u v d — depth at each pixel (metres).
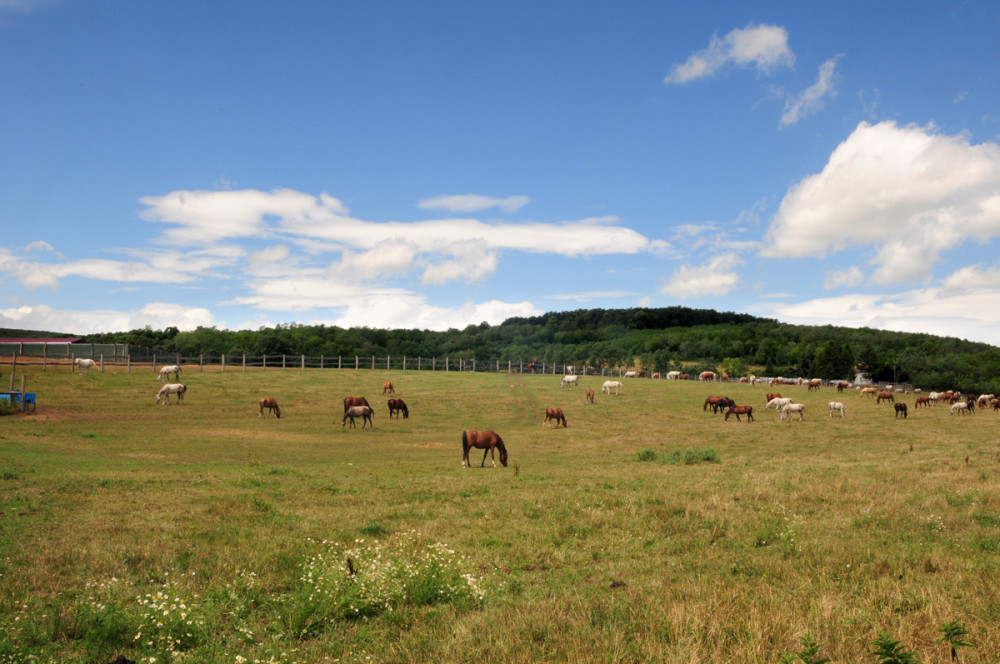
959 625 5.04
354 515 11.68
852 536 9.59
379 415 37.31
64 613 6.16
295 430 30.14
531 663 5.00
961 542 9.04
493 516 11.74
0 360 48.50
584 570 8.22
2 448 20.08
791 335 141.75
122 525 10.27
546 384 56.84
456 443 28.67
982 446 27.12
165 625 5.76
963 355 113.19
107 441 23.81
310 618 6.23
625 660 4.94
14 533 9.57
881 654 4.52
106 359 54.31
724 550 9.18
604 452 26.84
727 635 5.48
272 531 10.14
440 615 6.36
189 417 32.16
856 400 52.16
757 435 32.53
